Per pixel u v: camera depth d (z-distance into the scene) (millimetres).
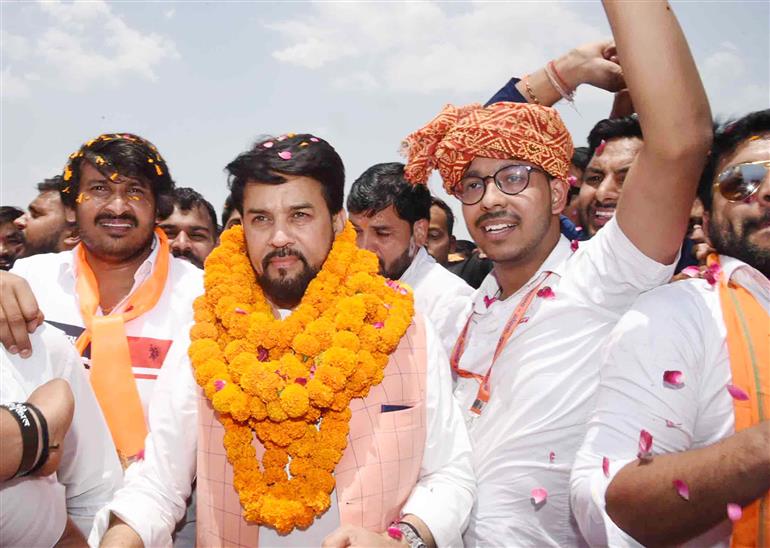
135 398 2492
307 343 1934
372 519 1891
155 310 2658
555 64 2523
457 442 2020
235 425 1929
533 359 2049
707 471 1450
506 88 2602
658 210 1748
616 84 2445
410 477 1942
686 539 1556
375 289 2072
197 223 3871
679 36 1662
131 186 2631
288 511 1841
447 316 2699
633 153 2914
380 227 3406
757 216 1650
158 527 1877
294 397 1839
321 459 1898
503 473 2049
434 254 4469
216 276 2092
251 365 1911
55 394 1501
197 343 1994
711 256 1761
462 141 2123
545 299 2092
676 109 1630
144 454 2061
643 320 1689
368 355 1938
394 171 3465
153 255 2746
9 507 1457
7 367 1712
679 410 1619
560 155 2143
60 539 1658
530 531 2016
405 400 1987
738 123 1744
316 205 2012
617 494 1567
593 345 1997
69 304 2646
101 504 1962
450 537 1854
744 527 1557
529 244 2137
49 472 1442
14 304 1706
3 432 1351
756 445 1412
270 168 1950
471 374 2238
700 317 1659
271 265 2020
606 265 1937
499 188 2129
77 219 2662
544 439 2004
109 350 2510
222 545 1925
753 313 1630
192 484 2184
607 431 1673
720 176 1701
